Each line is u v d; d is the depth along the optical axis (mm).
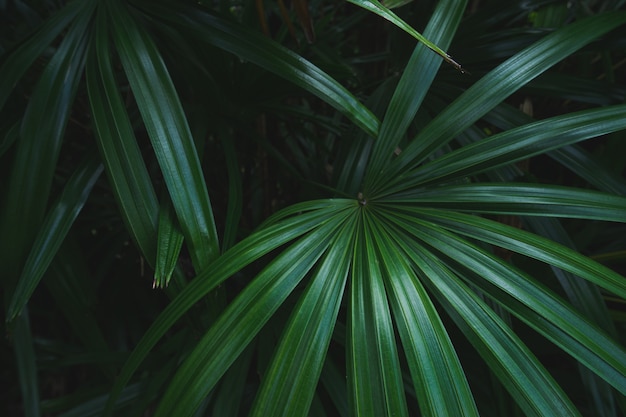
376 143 648
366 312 524
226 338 505
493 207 601
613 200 577
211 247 582
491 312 542
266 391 481
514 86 631
